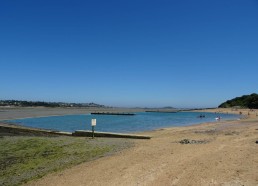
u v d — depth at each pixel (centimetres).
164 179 1155
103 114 12862
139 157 1639
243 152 1677
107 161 1567
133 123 6812
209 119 8844
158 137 2797
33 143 2362
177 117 10562
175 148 1938
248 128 3753
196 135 2931
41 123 6675
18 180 1283
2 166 1558
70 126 5806
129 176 1220
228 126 4438
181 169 1304
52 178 1269
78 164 1539
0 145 2272
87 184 1141
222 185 1059
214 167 1321
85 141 2477
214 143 2136
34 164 1589
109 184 1123
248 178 1130
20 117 8969
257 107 17725
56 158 1738
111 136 2933
